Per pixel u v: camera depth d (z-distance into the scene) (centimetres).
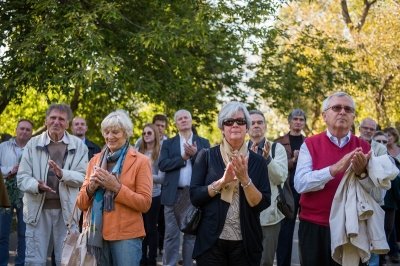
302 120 983
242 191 522
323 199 571
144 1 1600
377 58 2420
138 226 557
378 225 554
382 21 2464
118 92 1524
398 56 2430
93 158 579
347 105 577
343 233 548
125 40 1579
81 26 1404
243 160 503
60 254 720
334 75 2011
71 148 728
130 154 568
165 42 1465
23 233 934
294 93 1948
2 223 922
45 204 718
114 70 1448
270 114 2892
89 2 1512
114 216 548
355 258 558
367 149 579
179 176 923
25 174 715
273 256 743
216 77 1903
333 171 548
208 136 2594
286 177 735
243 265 521
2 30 1512
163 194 931
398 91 2438
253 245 521
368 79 2091
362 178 557
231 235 520
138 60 1614
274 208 733
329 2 2692
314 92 1975
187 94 1661
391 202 979
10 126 2108
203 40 1505
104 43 1538
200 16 1496
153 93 1541
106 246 554
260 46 1898
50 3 1429
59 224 721
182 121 956
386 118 2488
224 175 507
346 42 2097
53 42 1406
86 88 1467
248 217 521
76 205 570
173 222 929
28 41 1423
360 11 2753
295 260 1144
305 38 2047
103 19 1520
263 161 541
